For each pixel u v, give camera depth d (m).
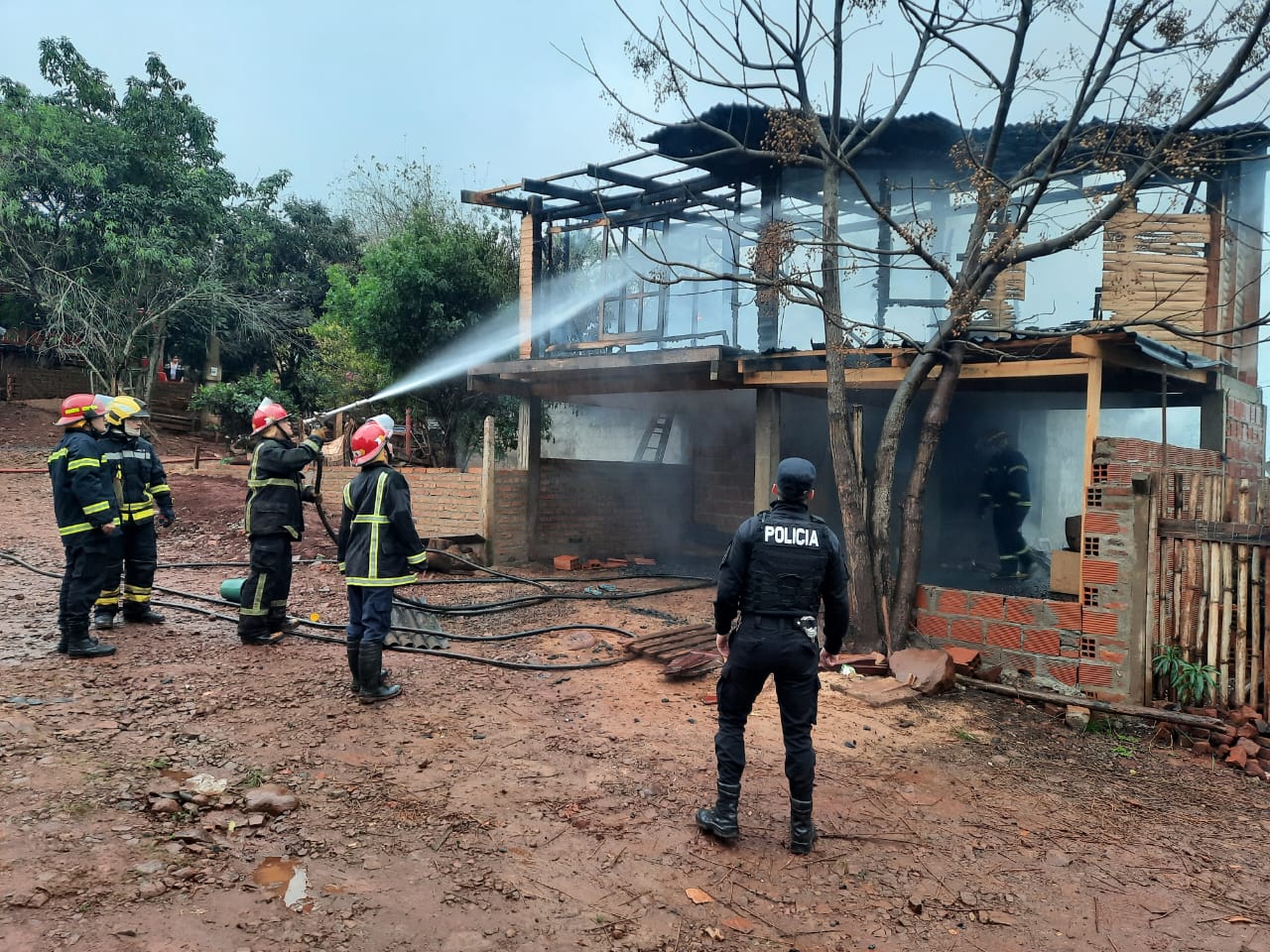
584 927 3.12
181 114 24.38
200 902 3.06
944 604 7.04
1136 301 9.93
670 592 9.86
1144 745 5.48
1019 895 3.53
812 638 3.78
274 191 27.91
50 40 23.38
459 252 15.37
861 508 7.20
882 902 3.42
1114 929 3.31
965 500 12.29
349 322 16.42
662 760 4.74
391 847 3.60
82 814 3.61
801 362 9.06
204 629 6.93
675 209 11.88
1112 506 6.17
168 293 23.16
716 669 6.56
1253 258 10.05
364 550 5.32
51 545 10.55
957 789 4.61
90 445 5.88
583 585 10.03
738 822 3.96
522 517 11.61
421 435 15.70
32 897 2.95
